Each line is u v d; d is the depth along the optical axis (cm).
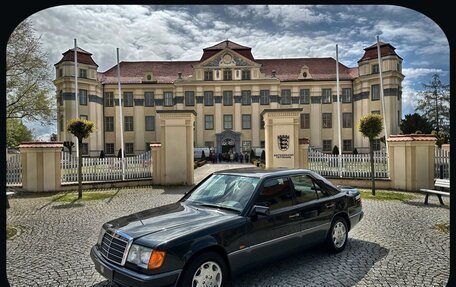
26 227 756
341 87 4825
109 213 916
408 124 3438
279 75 5047
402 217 820
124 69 5184
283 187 491
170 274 348
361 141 4609
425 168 1276
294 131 1498
